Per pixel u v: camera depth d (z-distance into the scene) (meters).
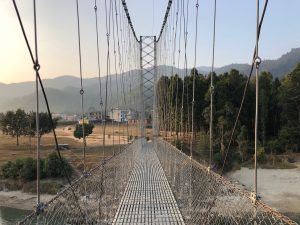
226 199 3.54
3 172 24.58
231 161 24.98
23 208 20.88
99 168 5.32
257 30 2.86
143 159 14.78
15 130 39.59
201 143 25.00
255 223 2.73
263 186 23.02
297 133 30.36
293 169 26.31
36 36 2.90
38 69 2.87
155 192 8.29
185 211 6.45
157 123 21.77
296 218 17.64
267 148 29.59
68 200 3.37
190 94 17.53
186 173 6.70
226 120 27.81
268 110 31.72
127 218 6.21
